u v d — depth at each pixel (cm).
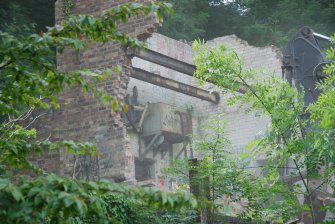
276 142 1245
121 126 2211
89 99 2253
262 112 1262
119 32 830
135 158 2895
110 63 2262
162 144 2994
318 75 1853
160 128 2919
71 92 2280
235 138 3108
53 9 3397
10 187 602
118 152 2195
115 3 2303
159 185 2388
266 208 1253
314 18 4022
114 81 2239
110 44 2266
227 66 1253
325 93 1181
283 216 1225
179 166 1335
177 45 3170
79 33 803
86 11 2345
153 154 2972
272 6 4231
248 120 3092
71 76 800
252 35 4144
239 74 1253
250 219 1284
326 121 1129
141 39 2258
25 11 3262
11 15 3083
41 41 763
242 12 4428
